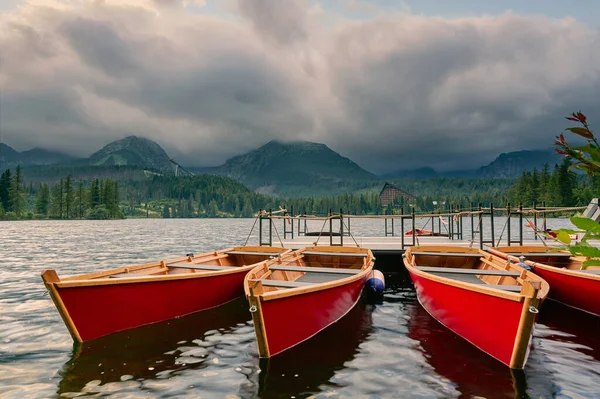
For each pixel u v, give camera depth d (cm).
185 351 725
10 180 12219
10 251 2745
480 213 1564
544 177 9800
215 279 974
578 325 886
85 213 13312
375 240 1991
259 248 1356
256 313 645
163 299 868
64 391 571
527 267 1037
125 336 795
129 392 568
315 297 765
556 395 556
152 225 9869
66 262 2116
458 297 742
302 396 557
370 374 627
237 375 625
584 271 1061
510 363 633
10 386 586
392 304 1098
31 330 843
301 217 1684
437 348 738
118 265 1992
